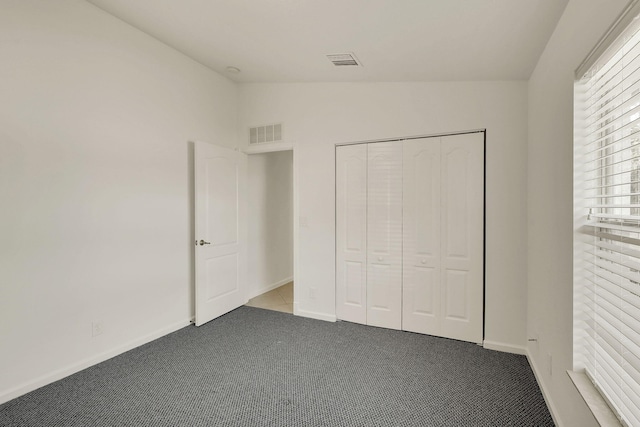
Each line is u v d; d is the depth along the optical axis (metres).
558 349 1.77
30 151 2.19
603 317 1.33
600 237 1.39
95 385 2.25
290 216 5.31
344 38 2.39
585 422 1.38
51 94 2.30
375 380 2.31
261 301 4.25
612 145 1.37
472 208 2.89
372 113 3.28
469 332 2.93
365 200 3.35
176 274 3.27
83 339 2.49
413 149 3.13
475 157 2.87
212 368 2.49
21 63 2.15
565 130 1.67
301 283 3.69
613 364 1.29
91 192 2.54
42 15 2.25
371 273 3.34
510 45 2.13
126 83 2.79
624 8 1.05
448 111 2.96
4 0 2.07
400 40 2.29
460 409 1.98
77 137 2.46
